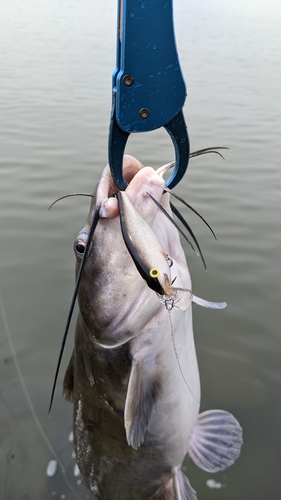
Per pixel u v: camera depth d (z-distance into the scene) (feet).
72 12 20.63
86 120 5.98
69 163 4.59
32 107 6.54
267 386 2.31
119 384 1.44
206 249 3.21
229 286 2.87
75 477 1.94
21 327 2.66
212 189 4.11
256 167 4.64
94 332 1.37
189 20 19.58
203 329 2.60
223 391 2.29
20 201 3.82
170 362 1.40
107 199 1.16
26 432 2.11
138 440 1.33
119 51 0.96
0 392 2.29
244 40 13.98
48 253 3.19
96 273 1.28
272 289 2.84
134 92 0.97
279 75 9.13
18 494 1.90
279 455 2.04
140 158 4.74
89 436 1.63
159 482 1.67
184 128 1.05
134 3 0.92
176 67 0.99
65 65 9.48
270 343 2.51
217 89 7.83
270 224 3.53
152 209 1.11
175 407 1.50
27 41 12.64
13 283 2.93
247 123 6.08
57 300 2.82
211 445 1.77
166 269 0.98
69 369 1.70
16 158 4.70
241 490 1.94
